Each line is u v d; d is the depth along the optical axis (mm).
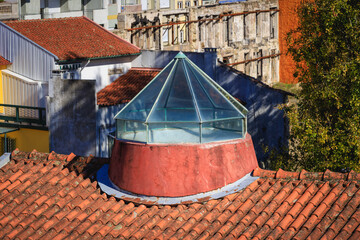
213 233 11758
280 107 23734
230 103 13500
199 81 13680
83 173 14617
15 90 31125
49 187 14164
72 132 26969
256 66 42969
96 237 12094
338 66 21562
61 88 26859
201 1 65375
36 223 12906
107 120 27625
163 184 12609
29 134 29375
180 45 39344
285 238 11227
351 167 21453
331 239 11039
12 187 14508
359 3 21844
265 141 30484
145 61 34562
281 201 12375
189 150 12570
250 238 11445
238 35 41938
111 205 13062
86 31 34812
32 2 51188
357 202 11844
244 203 12398
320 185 12570
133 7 56531
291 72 44000
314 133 21812
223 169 12820
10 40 31438
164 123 12859
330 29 22312
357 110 21641
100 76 32656
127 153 13086
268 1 43500
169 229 11906
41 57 30453
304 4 23500
